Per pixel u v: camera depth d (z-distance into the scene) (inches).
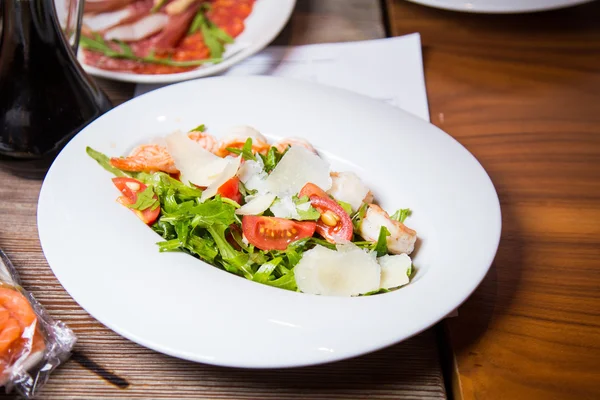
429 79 30.3
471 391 21.1
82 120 25.5
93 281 21.0
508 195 26.0
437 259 22.2
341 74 30.1
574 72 30.9
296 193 23.1
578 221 25.3
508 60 31.3
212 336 20.0
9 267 22.7
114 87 29.1
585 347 22.1
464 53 31.5
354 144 25.3
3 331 20.4
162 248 21.8
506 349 22.0
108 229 22.2
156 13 30.5
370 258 21.7
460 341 22.1
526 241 24.6
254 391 21.1
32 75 24.3
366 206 23.3
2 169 25.8
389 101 29.0
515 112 29.0
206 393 21.0
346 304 20.6
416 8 33.6
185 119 25.8
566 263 24.1
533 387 21.3
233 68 30.2
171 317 20.4
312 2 33.9
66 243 21.7
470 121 28.6
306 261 21.5
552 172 26.8
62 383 21.0
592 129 28.5
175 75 28.4
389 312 20.4
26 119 24.6
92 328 22.0
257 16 31.7
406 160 24.6
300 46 31.4
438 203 23.5
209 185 23.5
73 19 26.6
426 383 21.5
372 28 32.8
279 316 20.3
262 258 22.4
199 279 21.1
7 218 24.5
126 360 21.5
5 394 20.6
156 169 24.0
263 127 25.9
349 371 21.6
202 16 31.2
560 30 32.7
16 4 23.2
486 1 31.4
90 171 23.6
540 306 23.0
